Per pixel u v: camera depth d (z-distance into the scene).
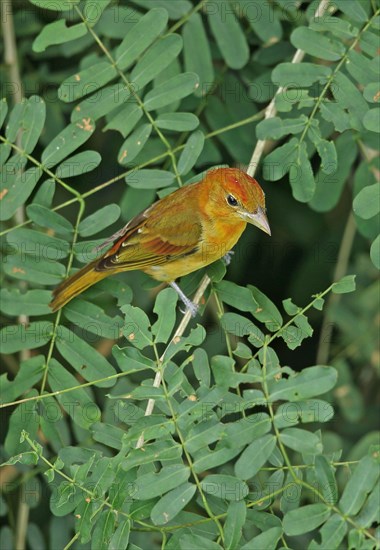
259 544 7.45
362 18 10.04
